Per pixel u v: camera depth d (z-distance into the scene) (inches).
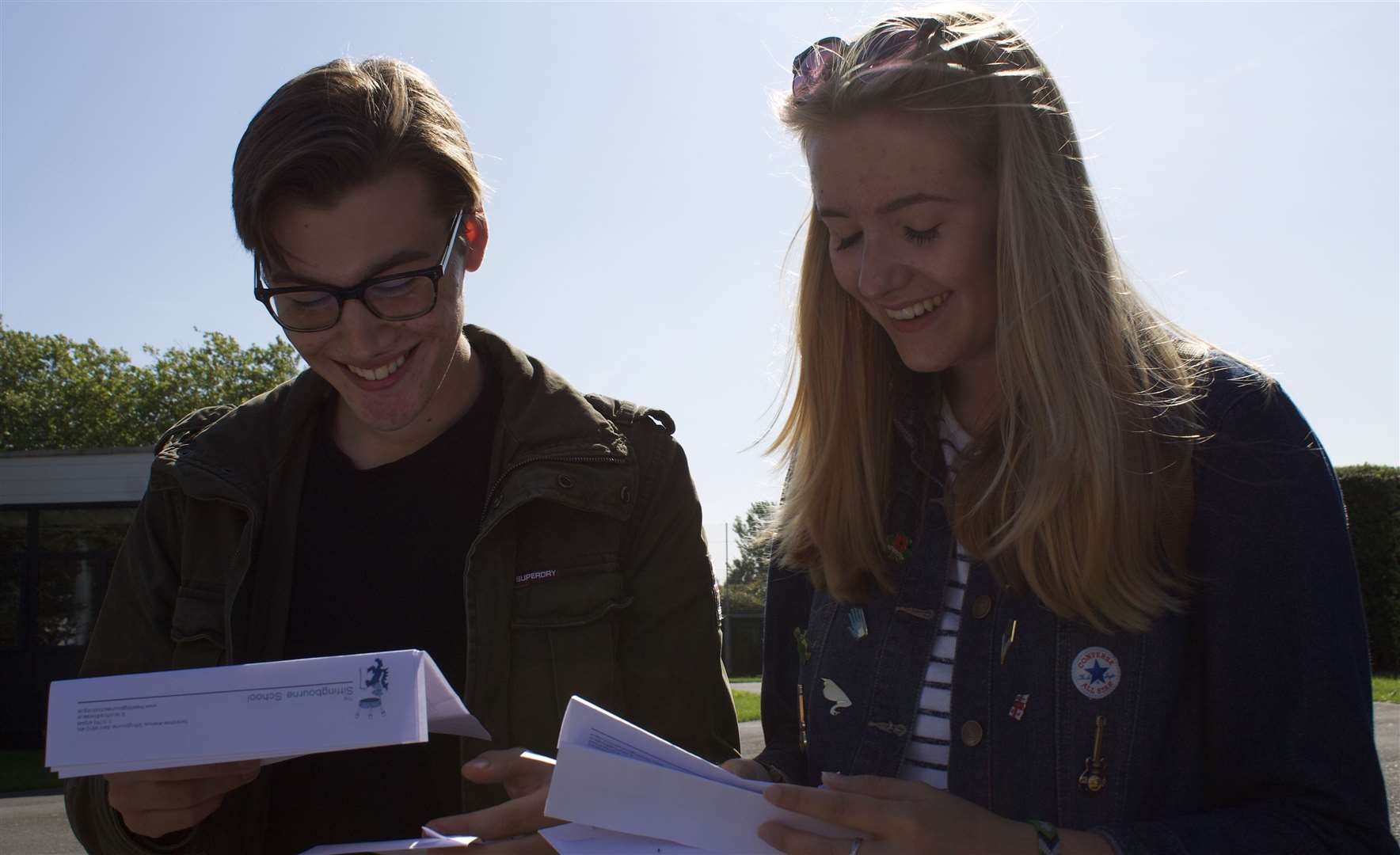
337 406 77.1
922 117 54.7
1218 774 51.6
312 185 61.3
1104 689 54.2
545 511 73.3
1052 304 54.3
